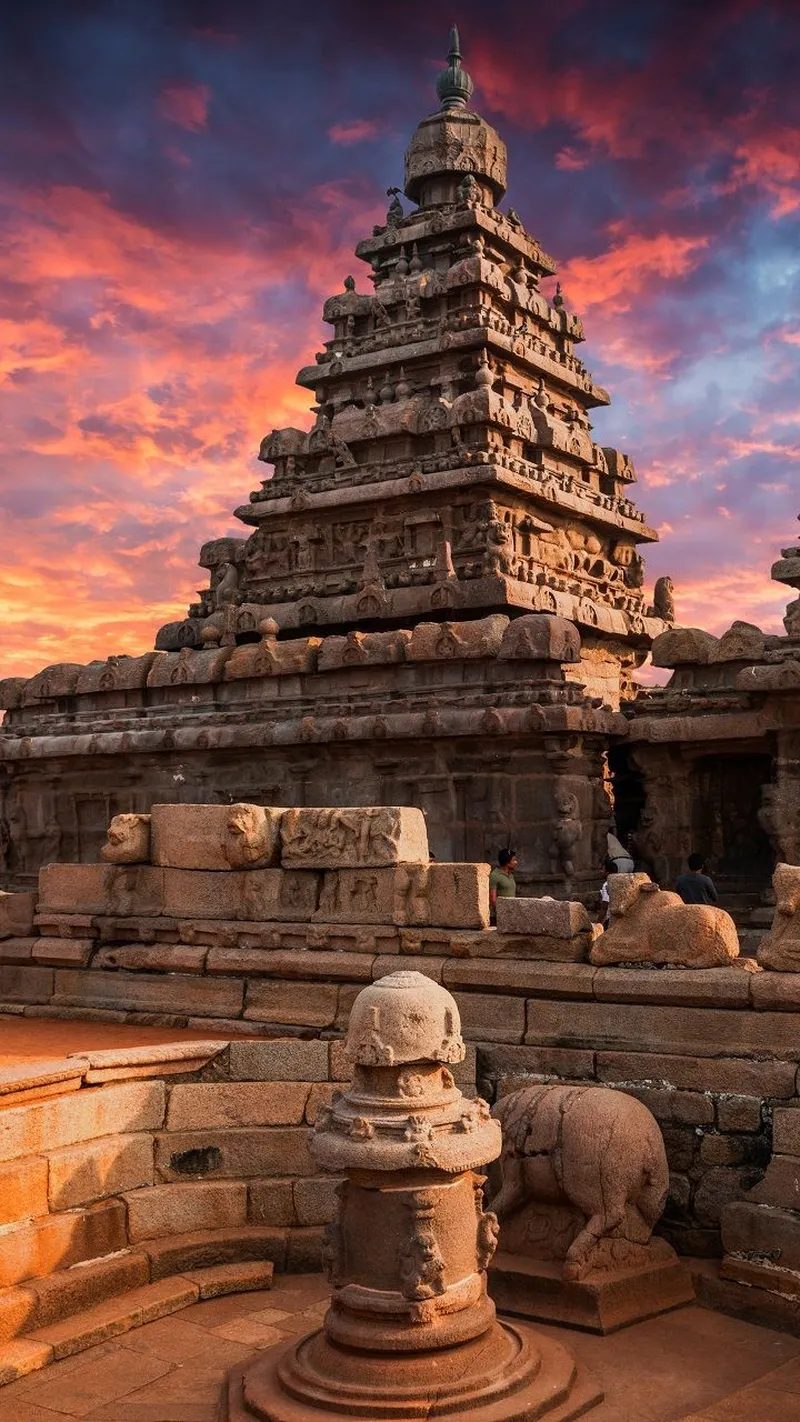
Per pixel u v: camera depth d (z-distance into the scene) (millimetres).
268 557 32688
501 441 30469
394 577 28875
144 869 14156
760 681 18984
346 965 12508
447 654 22500
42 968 14344
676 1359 9180
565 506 31016
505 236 33781
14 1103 10312
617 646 30953
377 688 23344
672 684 22297
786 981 10508
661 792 21750
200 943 13492
